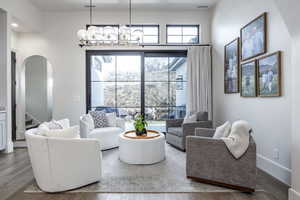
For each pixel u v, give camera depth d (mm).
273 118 2846
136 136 3643
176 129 4430
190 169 2727
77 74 5484
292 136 2146
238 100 3891
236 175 2436
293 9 1936
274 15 2797
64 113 5480
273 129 2852
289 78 2537
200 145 2648
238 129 2459
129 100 5613
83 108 5480
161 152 3533
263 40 3010
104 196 2332
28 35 5445
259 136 3191
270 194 2357
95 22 5445
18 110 5582
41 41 5449
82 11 5441
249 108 3486
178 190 2455
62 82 5480
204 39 5508
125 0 4867
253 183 2352
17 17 4414
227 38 4379
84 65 5473
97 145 2664
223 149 2498
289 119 2549
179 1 4938
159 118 5625
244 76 3605
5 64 4082
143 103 5570
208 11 5492
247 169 2381
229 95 4316
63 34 5457
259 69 3152
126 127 5590
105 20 5449
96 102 5586
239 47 3822
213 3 5055
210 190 2453
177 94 5641
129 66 5594
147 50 5508
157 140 3457
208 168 2602
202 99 5398
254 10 3287
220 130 2693
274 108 2824
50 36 5457
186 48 5488
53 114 5469
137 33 3748
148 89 5609
